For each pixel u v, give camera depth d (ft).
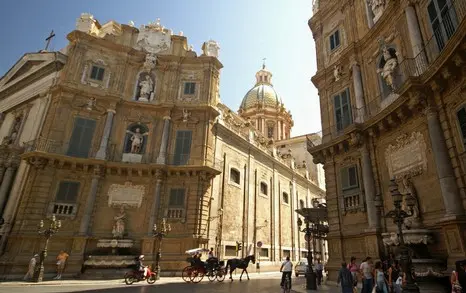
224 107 107.55
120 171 78.48
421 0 43.39
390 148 45.85
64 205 72.33
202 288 50.88
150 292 44.29
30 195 69.56
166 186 80.84
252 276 86.89
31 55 95.76
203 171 81.25
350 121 56.70
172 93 91.20
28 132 82.58
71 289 47.37
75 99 81.97
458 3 35.73
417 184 40.34
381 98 50.21
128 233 75.15
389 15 49.62
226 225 92.73
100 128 82.48
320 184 175.11
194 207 78.95
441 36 38.91
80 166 76.18
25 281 57.72
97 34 96.73
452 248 32.65
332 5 69.15
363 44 56.65
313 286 48.37
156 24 98.99
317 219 63.93
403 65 45.11
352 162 53.31
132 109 87.10
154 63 92.38
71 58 84.48
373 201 47.03
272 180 127.13
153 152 84.43
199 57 95.81
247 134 116.47
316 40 73.41
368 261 34.37
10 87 98.68
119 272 66.23
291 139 180.65
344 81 60.54
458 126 34.45
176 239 75.51
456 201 33.40
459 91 34.19
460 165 34.12
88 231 72.02
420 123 40.42
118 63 89.97
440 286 32.81
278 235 122.83
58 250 69.05
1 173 77.00
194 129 88.22
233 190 99.71
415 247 36.42
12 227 68.69
